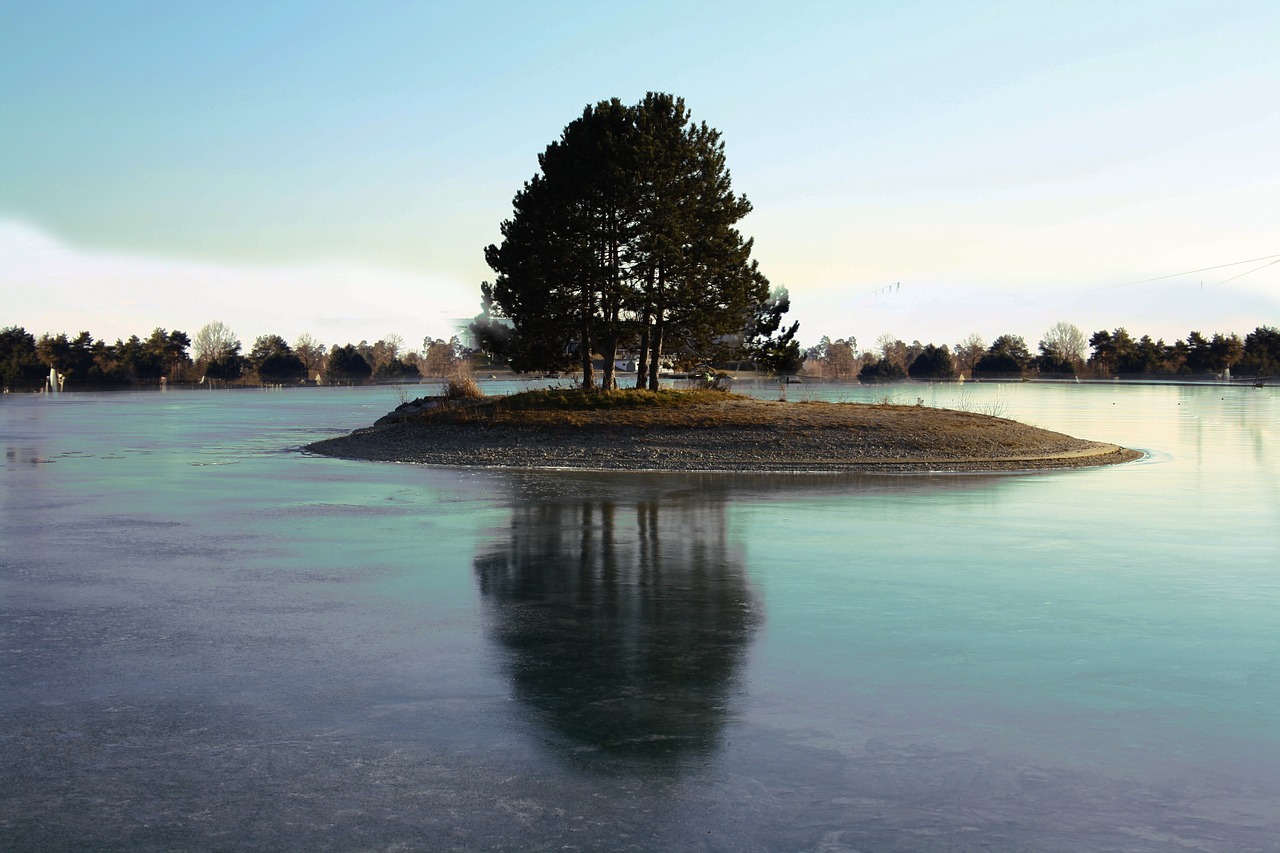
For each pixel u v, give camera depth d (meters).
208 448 32.34
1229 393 89.31
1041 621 9.34
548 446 29.11
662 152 37.38
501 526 15.54
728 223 39.81
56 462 27.03
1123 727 6.44
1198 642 8.56
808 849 4.75
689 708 6.83
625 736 6.29
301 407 65.62
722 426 30.53
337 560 12.56
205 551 13.21
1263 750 6.04
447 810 5.20
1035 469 25.67
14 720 6.59
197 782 5.57
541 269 37.50
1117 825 5.02
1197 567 12.11
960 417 33.69
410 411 40.12
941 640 8.64
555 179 38.03
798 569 12.00
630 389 38.38
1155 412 54.66
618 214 38.06
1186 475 24.08
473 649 8.37
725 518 16.45
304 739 6.24
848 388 97.81
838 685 7.35
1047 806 5.24
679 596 10.47
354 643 8.55
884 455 27.59
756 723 6.53
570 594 10.57
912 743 6.16
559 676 7.57
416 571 11.84
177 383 129.62
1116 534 14.77
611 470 25.41
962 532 14.96
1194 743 6.15
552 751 6.03
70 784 5.54
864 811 5.18
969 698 7.04
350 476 23.56
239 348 149.62
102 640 8.64
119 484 21.58
